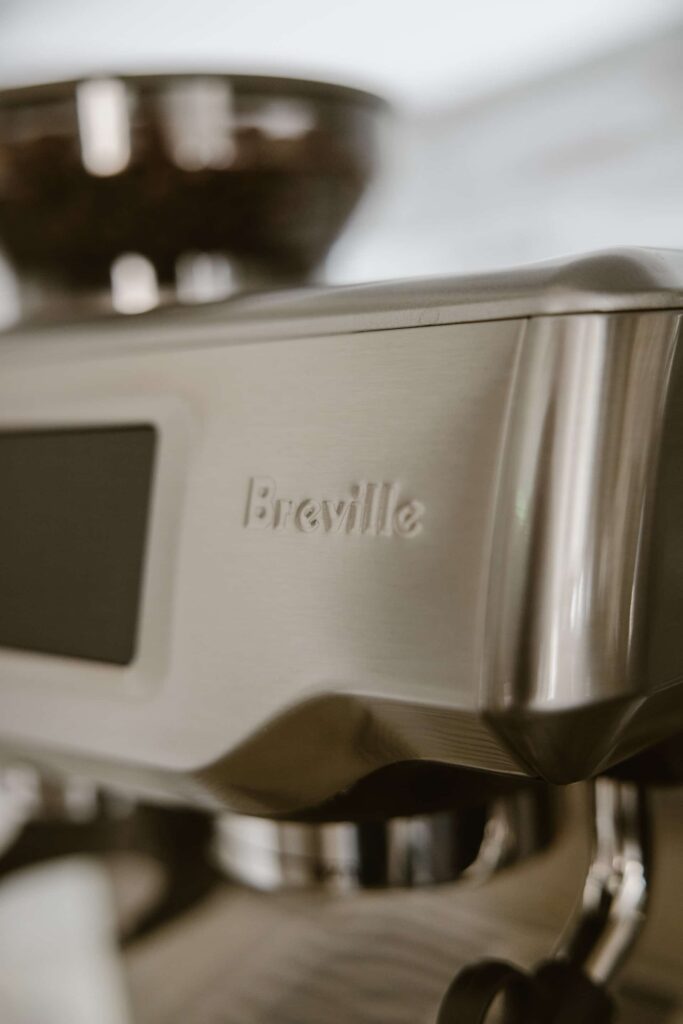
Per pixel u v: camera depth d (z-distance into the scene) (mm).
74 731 223
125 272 291
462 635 166
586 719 161
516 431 162
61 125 262
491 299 169
